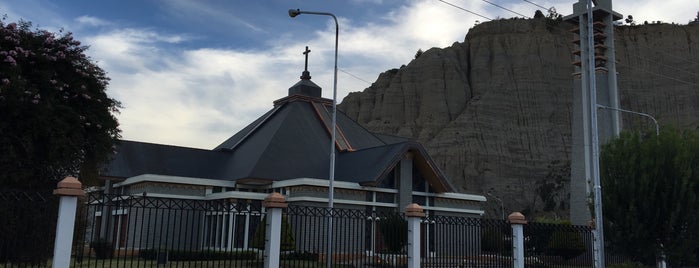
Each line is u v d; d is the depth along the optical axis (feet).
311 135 141.90
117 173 121.29
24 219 54.29
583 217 129.39
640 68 400.06
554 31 439.63
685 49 402.31
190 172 132.57
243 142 145.18
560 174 378.12
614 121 130.00
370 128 433.89
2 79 67.00
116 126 81.05
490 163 378.73
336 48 92.63
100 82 79.61
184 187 115.75
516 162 383.86
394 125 430.61
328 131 144.36
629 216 72.54
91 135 76.43
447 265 77.56
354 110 466.29
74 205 50.39
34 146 69.82
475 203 133.39
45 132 69.21
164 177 113.09
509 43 437.17
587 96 128.88
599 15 137.39
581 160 133.69
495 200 365.40
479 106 402.31
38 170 71.10
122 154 127.03
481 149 382.63
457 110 422.82
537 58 421.18
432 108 424.46
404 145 120.57
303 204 110.11
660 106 382.83
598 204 70.95
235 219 98.22
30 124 68.44
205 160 138.00
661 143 73.77
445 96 428.97
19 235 54.34
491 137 389.60
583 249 87.56
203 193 117.50
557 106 404.98
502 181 374.84
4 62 69.56
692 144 74.64
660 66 399.44
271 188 122.11
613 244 76.33
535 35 433.89
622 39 416.05
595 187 71.67
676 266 74.23
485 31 458.50
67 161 72.18
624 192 74.38
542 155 388.16
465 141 385.91
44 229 55.01
